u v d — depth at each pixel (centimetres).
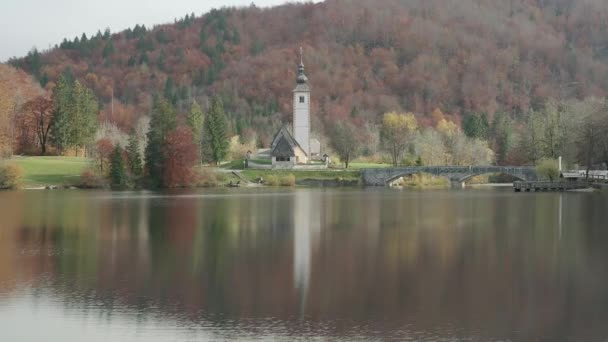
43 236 6775
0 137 15612
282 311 3991
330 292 4394
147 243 6319
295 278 4784
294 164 19075
